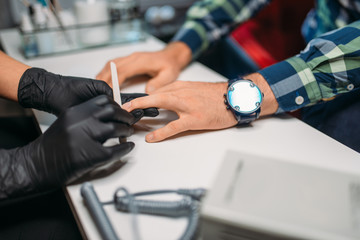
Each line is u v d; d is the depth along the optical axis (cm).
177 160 52
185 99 60
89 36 99
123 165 51
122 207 42
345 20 84
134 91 75
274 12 130
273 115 67
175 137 58
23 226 56
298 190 36
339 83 64
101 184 47
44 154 48
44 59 93
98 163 47
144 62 79
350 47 62
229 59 134
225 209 33
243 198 34
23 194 48
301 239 31
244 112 59
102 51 100
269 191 35
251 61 127
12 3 122
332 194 36
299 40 132
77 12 98
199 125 59
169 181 48
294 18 131
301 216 32
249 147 56
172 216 41
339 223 32
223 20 100
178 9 162
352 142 74
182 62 89
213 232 35
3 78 64
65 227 56
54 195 63
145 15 155
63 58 94
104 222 39
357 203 34
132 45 106
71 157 46
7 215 58
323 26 92
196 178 48
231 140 58
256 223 32
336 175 38
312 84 65
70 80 63
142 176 49
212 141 58
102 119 48
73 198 45
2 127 85
